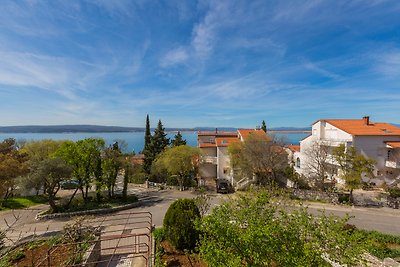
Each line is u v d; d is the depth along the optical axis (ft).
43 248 42.68
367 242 28.76
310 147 118.21
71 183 128.88
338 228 27.78
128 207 89.81
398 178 102.12
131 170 113.39
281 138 116.16
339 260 26.40
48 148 114.42
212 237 28.99
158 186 130.93
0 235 38.55
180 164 117.60
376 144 110.73
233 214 29.12
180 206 44.80
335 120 126.82
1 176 67.62
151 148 163.22
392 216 76.79
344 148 93.66
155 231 50.42
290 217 29.73
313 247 26.22
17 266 36.24
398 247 51.93
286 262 24.63
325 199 94.02
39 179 76.13
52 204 81.30
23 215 79.77
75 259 36.47
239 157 113.60
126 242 49.96
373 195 96.17
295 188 102.94
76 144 94.07
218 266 25.86
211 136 155.02
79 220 47.11
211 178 138.82
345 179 88.94
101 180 96.84
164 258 40.45
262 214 29.25
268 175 110.11
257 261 24.95
